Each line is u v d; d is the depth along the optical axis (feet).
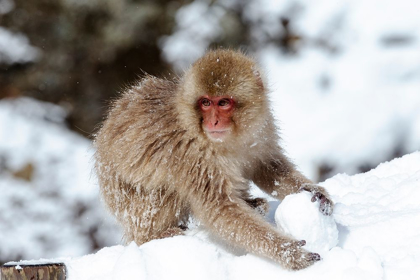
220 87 37.93
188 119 38.86
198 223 41.98
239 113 38.37
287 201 33.86
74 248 93.09
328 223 33.55
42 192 96.89
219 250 36.01
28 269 34.09
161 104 41.01
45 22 112.27
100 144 43.68
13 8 113.80
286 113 99.86
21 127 106.73
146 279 31.53
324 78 103.71
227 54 39.65
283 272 32.63
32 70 112.78
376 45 106.73
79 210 95.61
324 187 41.86
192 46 109.40
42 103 111.34
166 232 40.75
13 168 99.50
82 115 110.52
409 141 94.94
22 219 94.48
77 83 111.65
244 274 33.19
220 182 38.19
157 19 109.91
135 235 41.81
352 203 41.29
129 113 42.04
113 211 43.47
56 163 101.14
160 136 39.86
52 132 107.24
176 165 39.32
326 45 108.58
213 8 110.93
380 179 43.96
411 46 105.50
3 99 111.04
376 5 110.93
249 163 40.73
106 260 34.86
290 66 106.63
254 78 39.24
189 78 39.29
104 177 43.16
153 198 40.86
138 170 40.57
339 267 30.86
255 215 37.09
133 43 109.40
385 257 32.30
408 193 40.19
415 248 32.45
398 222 34.60
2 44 113.09
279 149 42.16
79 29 110.63
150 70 110.83
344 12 110.63
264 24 111.24
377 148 94.99
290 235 33.78
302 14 111.65
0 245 92.38
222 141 38.27
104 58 110.11
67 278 34.35
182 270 32.07
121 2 108.68
